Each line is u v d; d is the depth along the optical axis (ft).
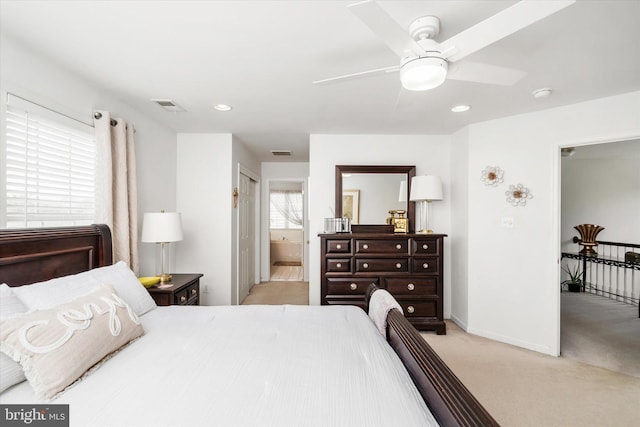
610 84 7.25
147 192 9.80
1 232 4.70
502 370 7.88
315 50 5.84
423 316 10.37
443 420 2.71
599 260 15.35
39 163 5.96
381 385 3.34
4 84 5.24
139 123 9.34
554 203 8.83
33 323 3.50
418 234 10.35
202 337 4.76
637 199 16.07
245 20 4.90
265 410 2.90
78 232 6.21
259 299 14.85
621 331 10.52
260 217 18.47
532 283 9.20
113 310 4.43
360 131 11.55
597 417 6.04
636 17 4.68
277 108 9.02
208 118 10.03
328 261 10.46
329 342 4.56
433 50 4.36
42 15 4.76
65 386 3.29
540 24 4.89
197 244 11.93
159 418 2.79
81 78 6.98
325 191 12.03
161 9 4.62
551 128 8.88
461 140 11.03
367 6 3.38
